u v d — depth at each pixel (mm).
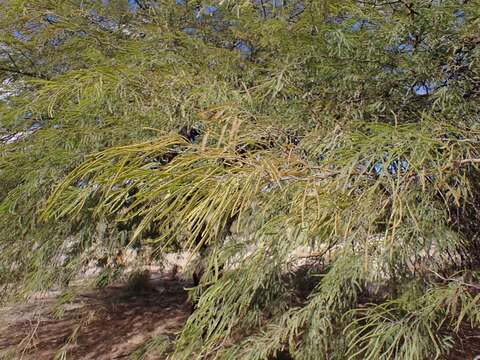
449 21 1549
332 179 1108
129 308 4875
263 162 1011
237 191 942
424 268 1476
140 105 1828
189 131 1867
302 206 986
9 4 2719
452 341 1452
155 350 2781
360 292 1667
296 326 1652
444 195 1378
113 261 2932
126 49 2475
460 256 1566
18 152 2281
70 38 2877
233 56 2539
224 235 1816
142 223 942
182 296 5449
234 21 2785
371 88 1754
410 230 1315
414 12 1572
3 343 3771
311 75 1882
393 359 1372
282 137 1435
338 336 1622
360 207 1112
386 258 1373
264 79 2098
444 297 1347
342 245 1392
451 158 1086
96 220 2416
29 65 2900
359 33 1690
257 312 1841
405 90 1735
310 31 2025
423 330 1352
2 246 2469
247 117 1402
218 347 1679
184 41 2658
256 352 1608
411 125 1223
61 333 4238
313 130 1521
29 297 2730
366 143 1074
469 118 1562
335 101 1792
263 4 2553
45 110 2098
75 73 1747
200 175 939
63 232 2447
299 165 1205
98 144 1942
